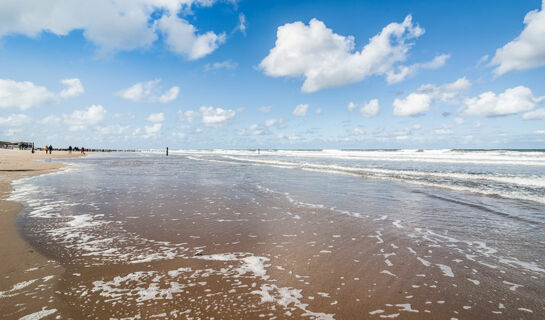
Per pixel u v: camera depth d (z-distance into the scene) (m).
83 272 3.87
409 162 30.84
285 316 2.90
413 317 2.91
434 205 8.83
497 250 4.96
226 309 3.02
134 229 6.00
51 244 4.99
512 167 22.88
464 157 36.91
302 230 6.10
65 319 2.78
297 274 3.93
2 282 3.54
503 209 8.25
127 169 22.47
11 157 33.06
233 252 4.75
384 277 3.87
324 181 14.89
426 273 4.00
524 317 2.91
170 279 3.71
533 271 4.08
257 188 12.33
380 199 9.84
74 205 8.40
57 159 37.66
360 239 5.52
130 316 2.85
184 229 6.06
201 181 14.76
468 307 3.11
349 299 3.27
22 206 8.20
